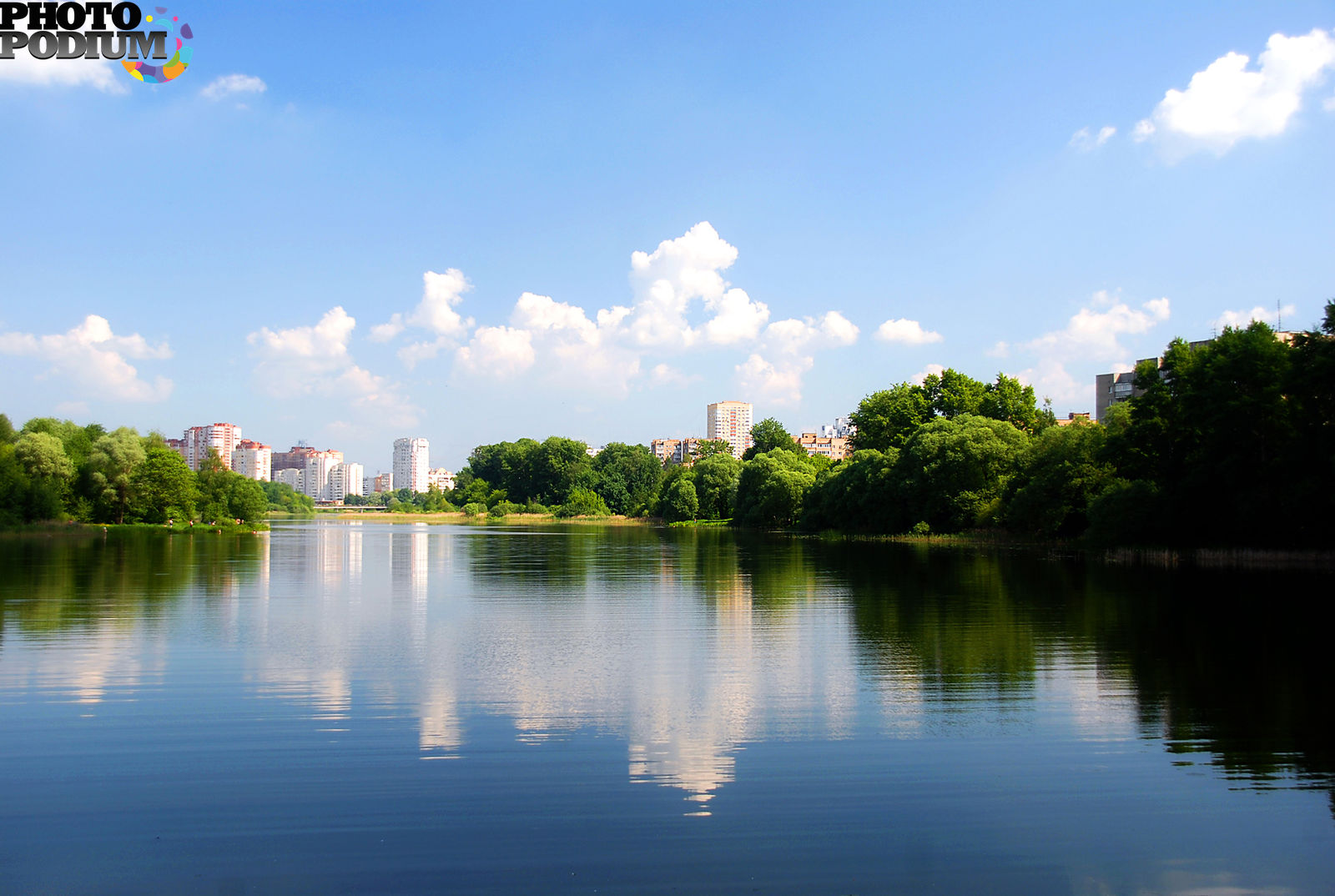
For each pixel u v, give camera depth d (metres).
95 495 90.69
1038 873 9.41
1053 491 62.59
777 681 17.97
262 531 106.44
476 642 22.73
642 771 12.38
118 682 17.58
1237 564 46.00
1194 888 9.12
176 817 10.69
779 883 9.13
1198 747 13.48
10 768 12.37
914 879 9.24
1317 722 14.79
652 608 29.61
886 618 26.75
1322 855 9.87
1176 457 53.94
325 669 19.00
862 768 12.53
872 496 83.44
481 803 11.18
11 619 26.03
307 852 9.76
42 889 8.88
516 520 180.25
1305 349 45.59
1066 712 15.40
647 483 185.62
